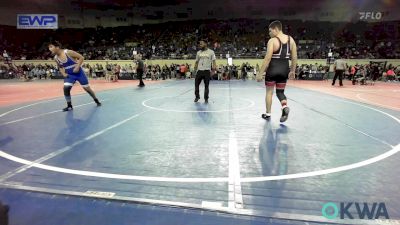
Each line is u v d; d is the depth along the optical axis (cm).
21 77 2528
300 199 236
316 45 3078
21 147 385
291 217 209
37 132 470
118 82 2022
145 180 275
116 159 336
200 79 845
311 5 3422
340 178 279
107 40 3444
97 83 1897
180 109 714
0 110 705
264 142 409
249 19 3606
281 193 248
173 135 450
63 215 212
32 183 267
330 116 616
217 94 1106
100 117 605
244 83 1889
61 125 525
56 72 2475
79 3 3347
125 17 3691
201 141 416
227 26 3528
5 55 2716
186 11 3669
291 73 570
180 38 3394
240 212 216
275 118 593
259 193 248
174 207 224
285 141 414
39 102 864
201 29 3519
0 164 319
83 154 355
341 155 350
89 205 227
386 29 3156
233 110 698
